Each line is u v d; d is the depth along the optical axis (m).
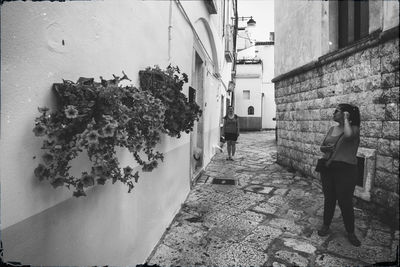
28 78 1.27
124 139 1.55
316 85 6.25
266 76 27.70
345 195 3.25
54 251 1.46
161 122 2.17
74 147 1.30
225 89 14.62
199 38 6.04
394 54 3.85
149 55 2.94
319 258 2.98
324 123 5.94
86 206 1.77
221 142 13.82
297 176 6.92
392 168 3.88
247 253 3.08
